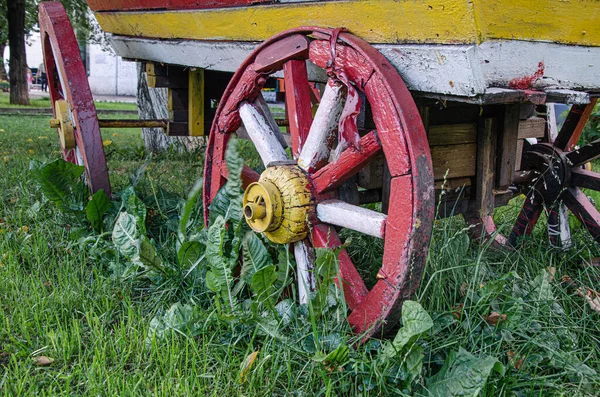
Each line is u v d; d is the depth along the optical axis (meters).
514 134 2.93
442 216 2.91
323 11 2.25
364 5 2.04
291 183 2.26
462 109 2.85
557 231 3.28
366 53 2.02
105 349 2.23
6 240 3.25
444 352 2.15
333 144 2.41
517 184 3.35
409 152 1.92
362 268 2.95
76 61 3.52
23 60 16.83
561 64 2.04
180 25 3.33
